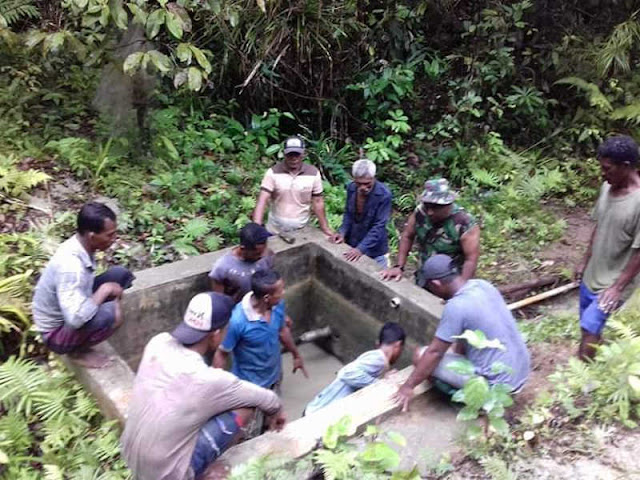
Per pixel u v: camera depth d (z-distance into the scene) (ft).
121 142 21.25
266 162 24.20
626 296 14.52
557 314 17.07
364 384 13.35
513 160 25.45
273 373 14.57
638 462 11.12
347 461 10.41
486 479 11.02
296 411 16.46
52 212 18.35
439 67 27.78
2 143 20.31
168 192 20.40
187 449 9.91
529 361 12.36
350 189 17.63
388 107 26.50
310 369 18.12
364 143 27.22
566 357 14.34
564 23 28.60
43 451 12.01
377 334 16.84
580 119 27.35
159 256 17.98
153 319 15.84
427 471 11.17
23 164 19.89
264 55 23.56
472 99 25.82
